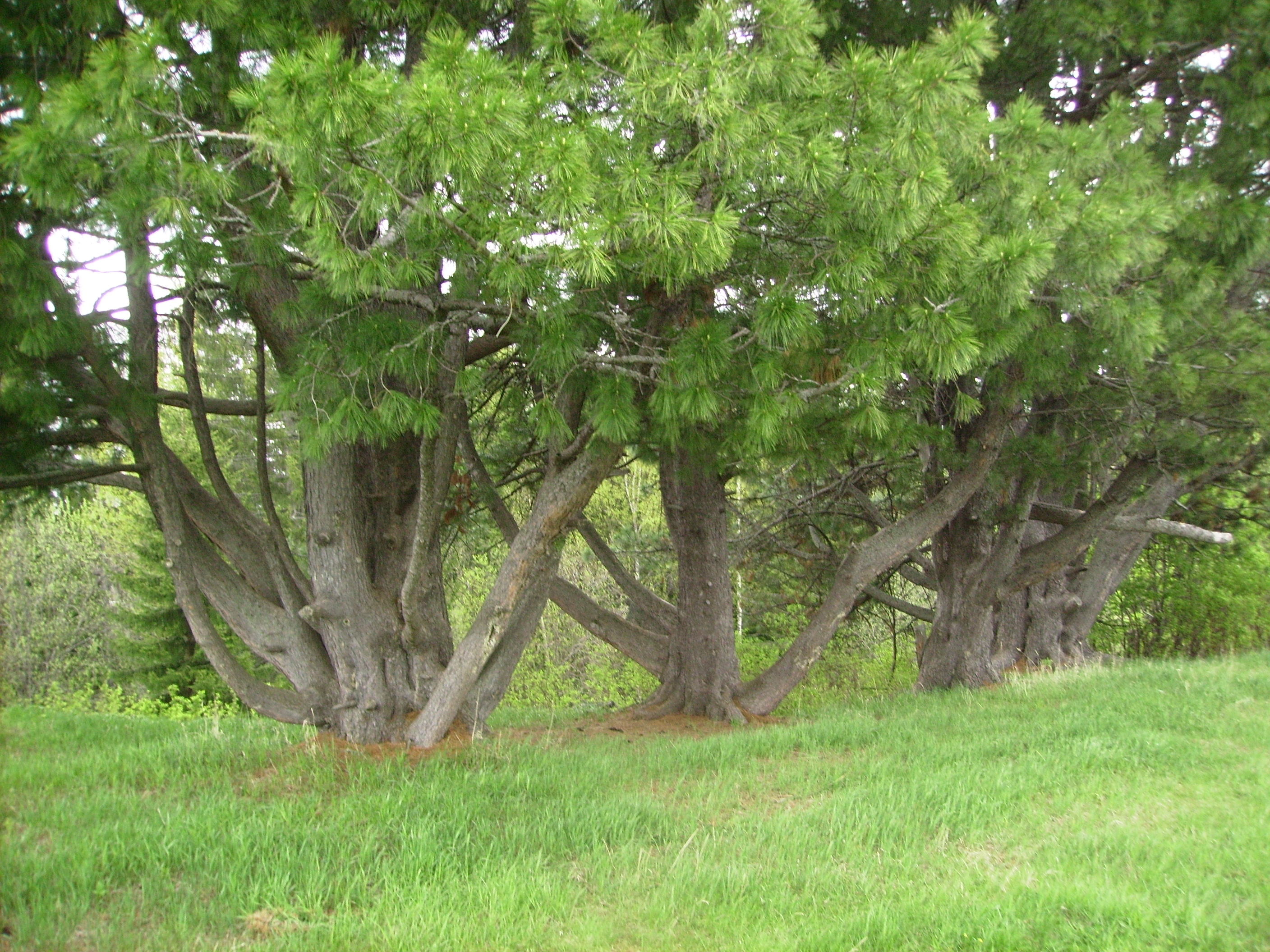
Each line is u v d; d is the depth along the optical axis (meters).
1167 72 9.29
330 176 5.09
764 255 6.81
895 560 10.92
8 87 5.68
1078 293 7.07
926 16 9.27
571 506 7.83
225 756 7.14
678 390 6.07
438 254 6.12
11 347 6.16
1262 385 9.02
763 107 5.42
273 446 21.02
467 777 6.51
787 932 4.18
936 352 5.96
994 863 5.11
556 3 5.20
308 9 6.74
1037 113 6.61
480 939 4.05
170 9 5.62
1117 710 9.19
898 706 10.94
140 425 7.20
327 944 3.96
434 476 6.99
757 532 16.12
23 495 7.85
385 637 8.05
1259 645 21.12
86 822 5.23
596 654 23.30
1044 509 14.02
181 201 5.14
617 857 5.24
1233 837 5.24
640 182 5.19
